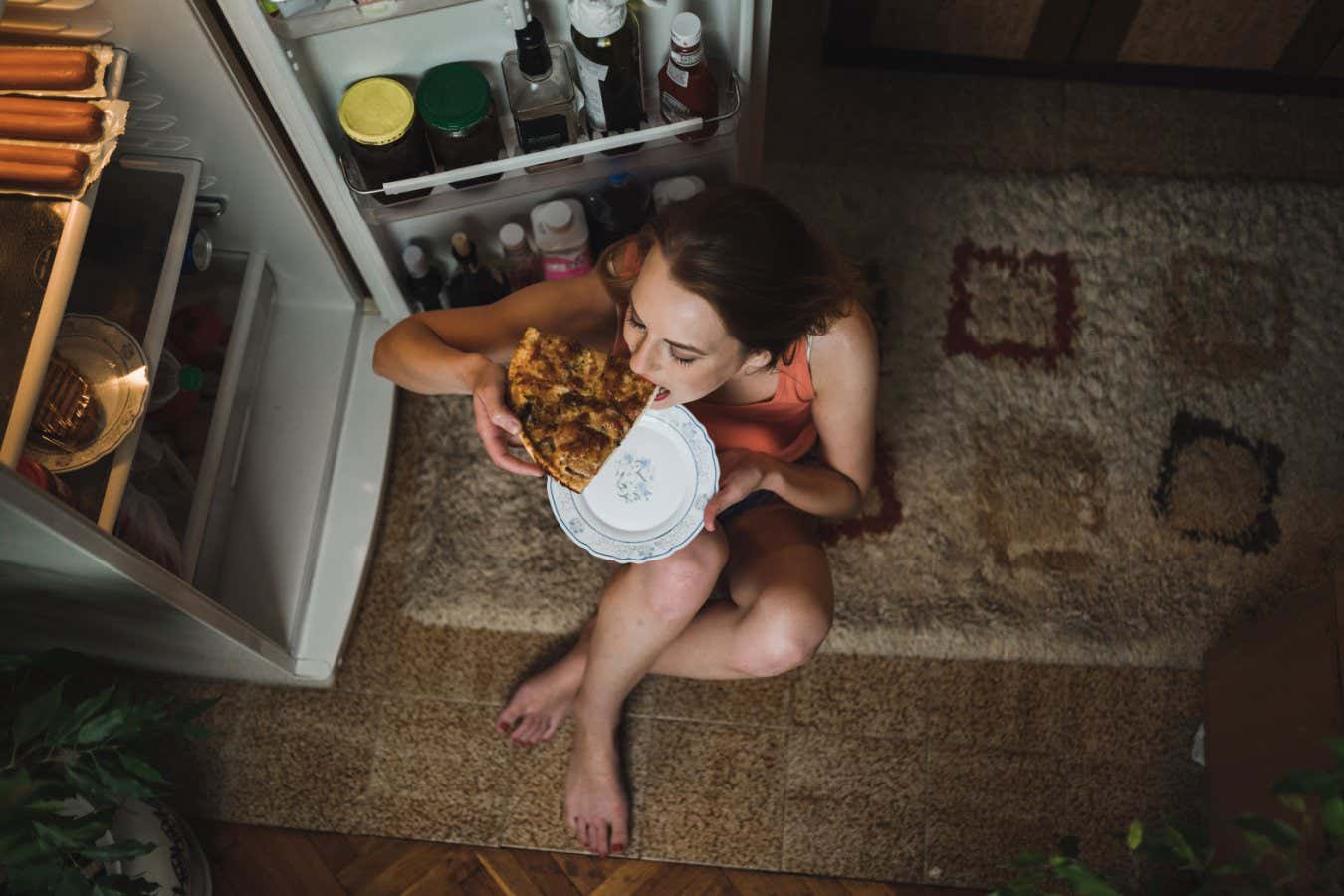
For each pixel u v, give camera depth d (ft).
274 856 5.92
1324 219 7.13
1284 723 5.17
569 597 6.34
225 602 6.07
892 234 7.09
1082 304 6.95
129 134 5.04
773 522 5.37
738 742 6.14
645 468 4.87
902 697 6.21
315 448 6.36
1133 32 7.11
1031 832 5.97
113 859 4.13
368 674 6.25
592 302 4.94
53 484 4.21
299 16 4.45
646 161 5.57
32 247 4.20
